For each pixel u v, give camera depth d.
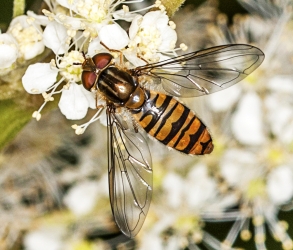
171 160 0.14
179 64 0.12
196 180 0.14
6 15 0.14
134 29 0.12
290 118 0.14
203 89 0.12
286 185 0.14
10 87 0.12
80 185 0.14
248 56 0.12
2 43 0.12
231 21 0.15
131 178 0.12
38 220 0.14
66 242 0.14
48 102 0.12
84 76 0.12
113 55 0.12
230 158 0.14
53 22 0.12
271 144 0.14
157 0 0.12
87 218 0.14
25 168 0.14
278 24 0.15
